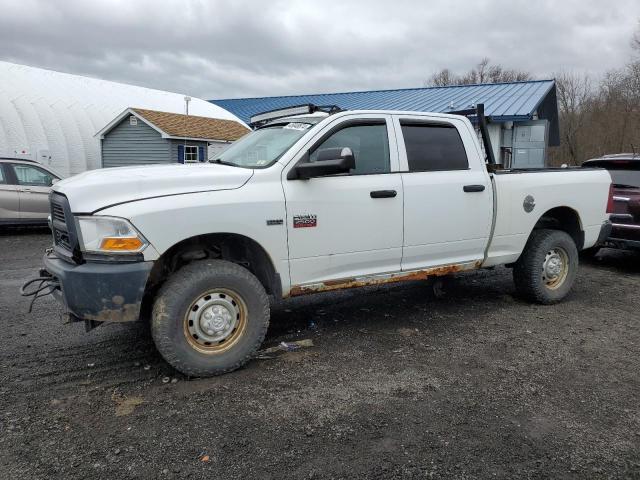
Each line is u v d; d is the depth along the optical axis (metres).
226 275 3.99
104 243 3.64
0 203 11.18
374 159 4.76
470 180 5.24
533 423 3.40
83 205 3.70
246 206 4.03
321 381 3.98
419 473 2.87
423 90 26.95
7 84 21.00
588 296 6.61
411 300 6.27
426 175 5.00
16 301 6.07
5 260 8.72
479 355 4.53
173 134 20.86
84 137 22.00
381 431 3.28
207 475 2.84
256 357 4.44
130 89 27.75
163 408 3.55
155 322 3.85
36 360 4.34
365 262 4.73
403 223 4.83
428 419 3.43
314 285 4.51
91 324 4.03
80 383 3.92
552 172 6.02
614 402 3.70
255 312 4.14
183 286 3.85
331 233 4.46
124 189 3.78
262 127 5.35
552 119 24.59
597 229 6.44
